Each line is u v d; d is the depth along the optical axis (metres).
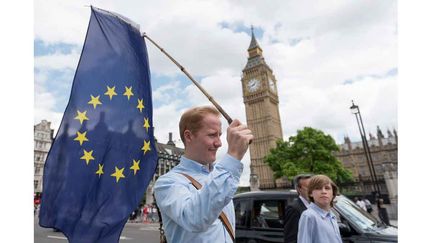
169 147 51.28
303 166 47.34
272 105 99.06
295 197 4.93
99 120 3.03
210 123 1.76
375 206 25.31
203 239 1.59
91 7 3.30
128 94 3.29
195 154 1.79
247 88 99.88
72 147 2.83
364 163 88.31
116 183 3.00
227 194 1.32
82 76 3.06
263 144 92.94
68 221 2.66
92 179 2.86
